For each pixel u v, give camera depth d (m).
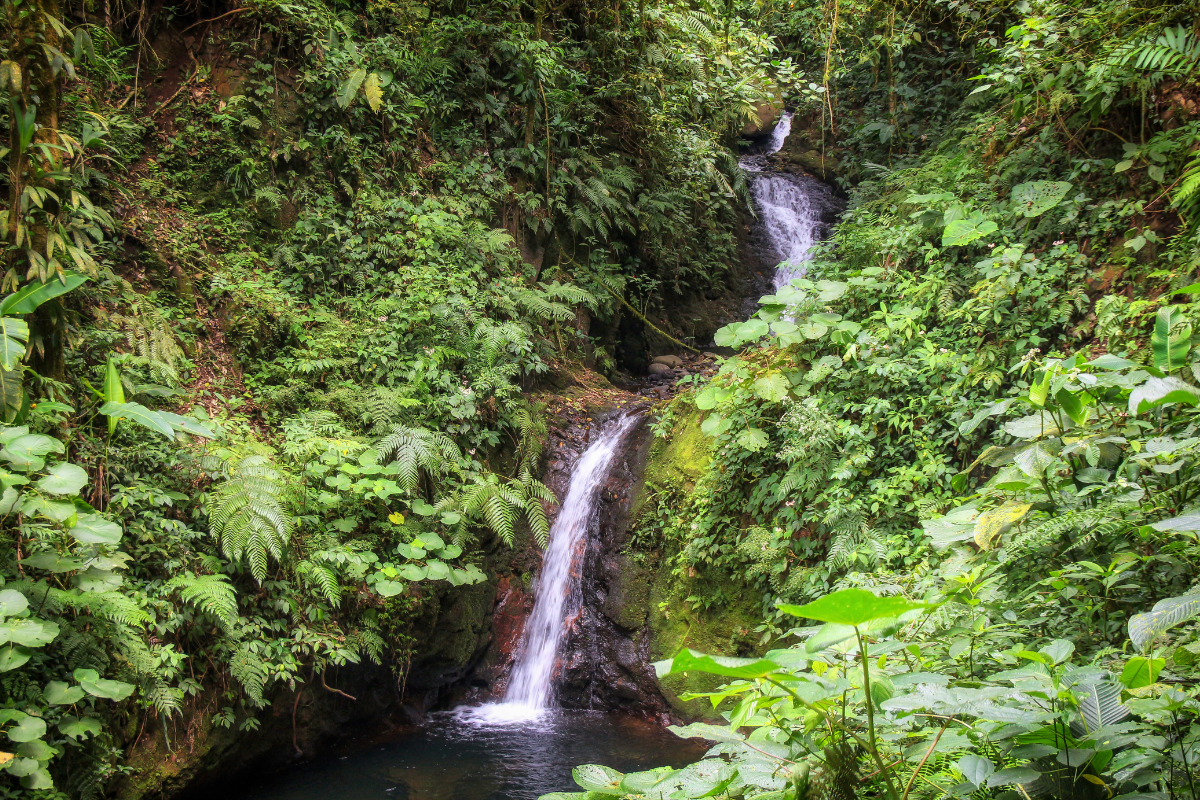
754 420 5.88
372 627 5.30
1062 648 2.08
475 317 6.75
